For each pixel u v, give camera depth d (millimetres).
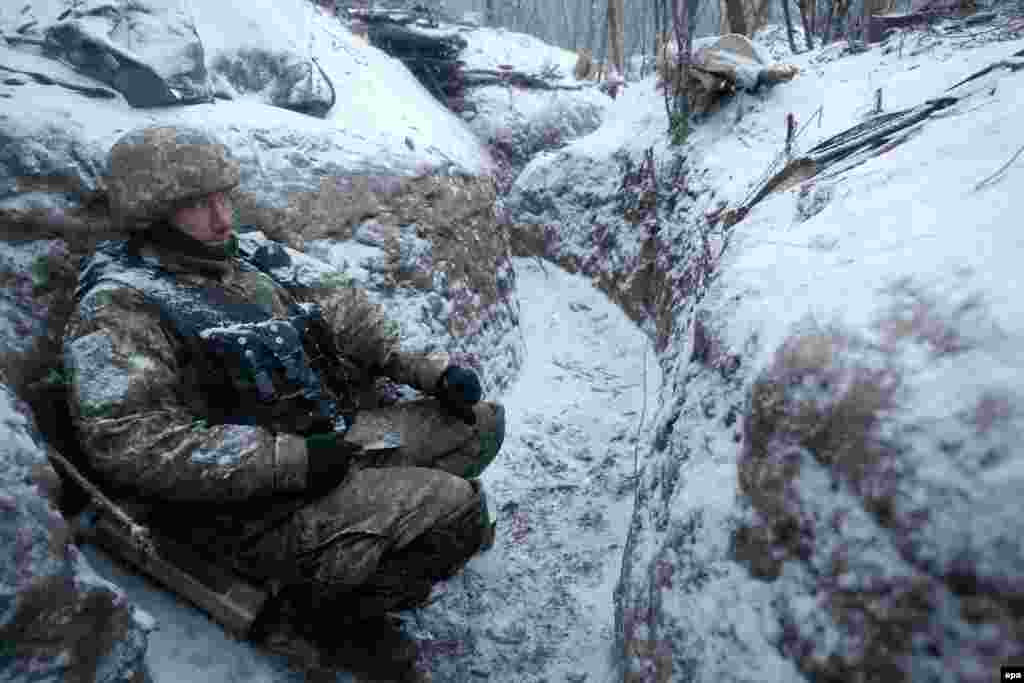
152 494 1667
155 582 1849
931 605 938
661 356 3771
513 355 3961
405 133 4992
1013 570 858
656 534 1830
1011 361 977
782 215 2119
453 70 8125
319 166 3076
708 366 1760
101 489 1828
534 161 6152
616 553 2654
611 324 4512
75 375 1647
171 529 1838
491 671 2191
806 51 5754
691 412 1776
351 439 2090
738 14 6125
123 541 1761
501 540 2756
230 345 1778
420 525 1828
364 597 1934
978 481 921
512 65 9383
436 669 2164
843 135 2734
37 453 1456
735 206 3488
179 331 1736
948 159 1752
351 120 4598
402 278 3105
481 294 3752
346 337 2205
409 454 2137
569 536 2771
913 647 953
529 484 3062
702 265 3369
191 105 3127
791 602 1165
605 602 2434
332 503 1804
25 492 1351
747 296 1685
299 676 1831
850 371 1178
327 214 2963
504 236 4355
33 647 1266
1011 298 1060
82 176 2176
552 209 5695
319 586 1815
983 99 2105
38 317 1980
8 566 1249
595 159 5516
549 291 5113
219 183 1820
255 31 4008
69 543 1386
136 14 3141
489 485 3033
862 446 1093
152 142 1778
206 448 1653
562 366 4078
